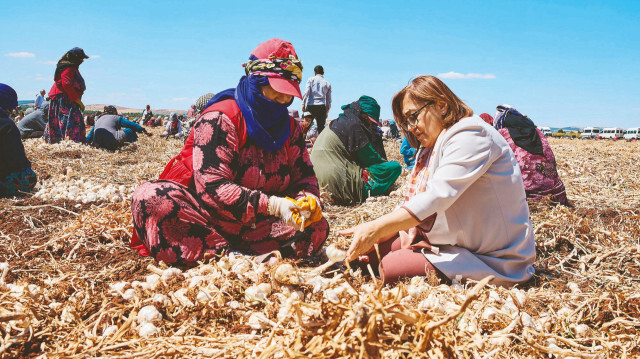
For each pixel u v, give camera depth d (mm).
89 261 2980
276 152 2908
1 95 5090
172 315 2172
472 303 2158
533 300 2398
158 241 2744
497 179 2502
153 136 15766
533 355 1885
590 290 2639
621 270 2963
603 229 3678
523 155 4547
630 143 17297
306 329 1702
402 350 1626
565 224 3678
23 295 2127
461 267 2529
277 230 2918
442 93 2492
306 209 2645
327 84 10578
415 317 1702
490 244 2625
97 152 9094
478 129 2428
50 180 6020
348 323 1648
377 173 5500
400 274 2588
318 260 3020
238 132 2740
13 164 5043
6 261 2936
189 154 2906
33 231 3666
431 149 2699
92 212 3697
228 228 2848
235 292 2326
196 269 2666
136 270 2807
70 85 9227
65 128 9398
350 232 2414
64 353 1804
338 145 5336
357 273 2662
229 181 2664
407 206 2365
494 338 1941
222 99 2854
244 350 1791
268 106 2721
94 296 2361
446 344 1678
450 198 2371
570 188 5785
